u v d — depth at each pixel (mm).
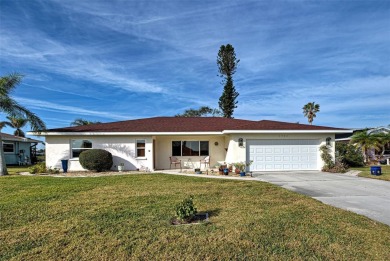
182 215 5648
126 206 7137
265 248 4324
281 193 8984
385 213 6438
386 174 14508
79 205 7285
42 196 8531
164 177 13516
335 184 11211
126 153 17797
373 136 24641
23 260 4000
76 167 17266
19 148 30453
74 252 4250
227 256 4059
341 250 4215
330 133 16641
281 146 16625
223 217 6059
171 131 17922
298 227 5305
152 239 4734
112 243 4566
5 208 6984
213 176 14078
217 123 20875
